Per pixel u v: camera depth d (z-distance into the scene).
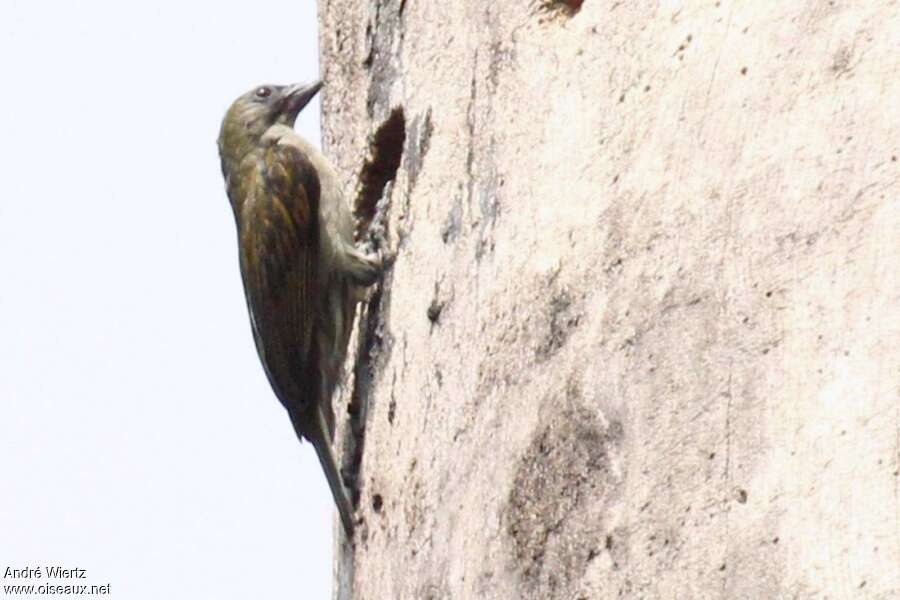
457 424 18.25
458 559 17.56
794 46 14.87
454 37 20.28
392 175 22.92
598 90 17.19
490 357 17.69
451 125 19.97
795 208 14.30
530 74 18.38
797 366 13.83
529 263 17.39
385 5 22.38
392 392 20.20
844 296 13.68
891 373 13.14
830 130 14.28
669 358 15.02
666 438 14.80
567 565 15.64
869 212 13.74
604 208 16.50
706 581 14.02
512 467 16.72
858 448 13.16
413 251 20.34
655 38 16.56
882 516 12.84
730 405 14.29
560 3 18.66
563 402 16.19
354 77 23.36
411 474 19.17
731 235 14.79
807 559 13.22
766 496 13.72
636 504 14.91
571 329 16.45
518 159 18.16
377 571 19.92
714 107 15.48
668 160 15.82
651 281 15.52
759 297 14.35
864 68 14.24
